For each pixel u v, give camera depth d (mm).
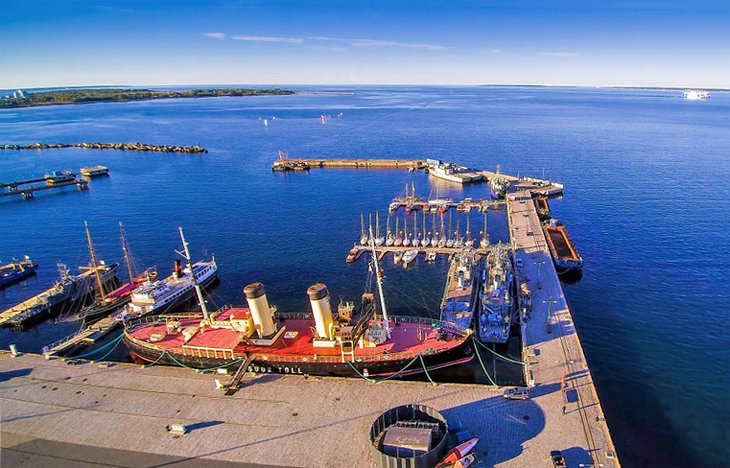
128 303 85188
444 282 91062
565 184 168000
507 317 71812
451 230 122250
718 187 156750
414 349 59406
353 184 177875
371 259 103812
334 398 52812
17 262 109750
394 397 52562
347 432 47219
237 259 106562
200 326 65500
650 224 121875
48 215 148125
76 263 110062
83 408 52906
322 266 100875
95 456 45281
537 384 53750
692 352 66500
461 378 60469
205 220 136625
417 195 159250
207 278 94188
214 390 55500
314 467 42812
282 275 97062
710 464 47156
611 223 123812
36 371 60969
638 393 58125
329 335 60406
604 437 44812
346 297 85812
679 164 194625
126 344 67625
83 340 73562
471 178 176375
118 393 55688
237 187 177625
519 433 45688
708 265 95688
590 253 103812
